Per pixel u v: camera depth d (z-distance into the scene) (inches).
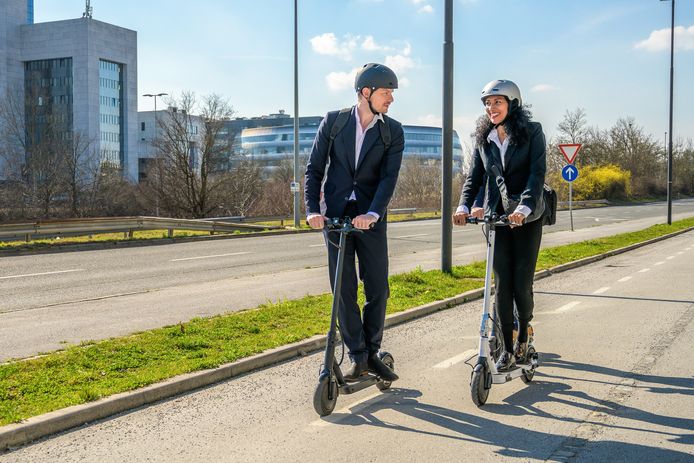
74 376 205.2
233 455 151.2
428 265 574.6
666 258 642.2
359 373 183.6
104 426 171.8
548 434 163.5
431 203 2239.2
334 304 173.9
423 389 203.0
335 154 181.5
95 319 322.7
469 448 154.4
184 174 1818.4
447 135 463.5
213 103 1823.3
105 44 4670.3
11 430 157.5
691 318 320.5
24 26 4655.5
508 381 201.2
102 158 2824.8
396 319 314.3
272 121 6294.3
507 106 184.2
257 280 477.4
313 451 153.1
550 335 283.6
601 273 519.5
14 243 755.4
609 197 3075.8
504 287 192.7
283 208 1870.1
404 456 149.7
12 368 213.5
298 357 247.6
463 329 299.7
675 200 3400.6
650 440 159.3
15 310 353.1
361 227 168.9
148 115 5359.3
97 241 784.3
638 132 3494.1
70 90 4581.7
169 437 163.3
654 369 226.1
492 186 193.2
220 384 211.5
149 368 216.2
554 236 960.9
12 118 2517.2
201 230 1013.2
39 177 1962.4
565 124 3129.9
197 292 416.5
